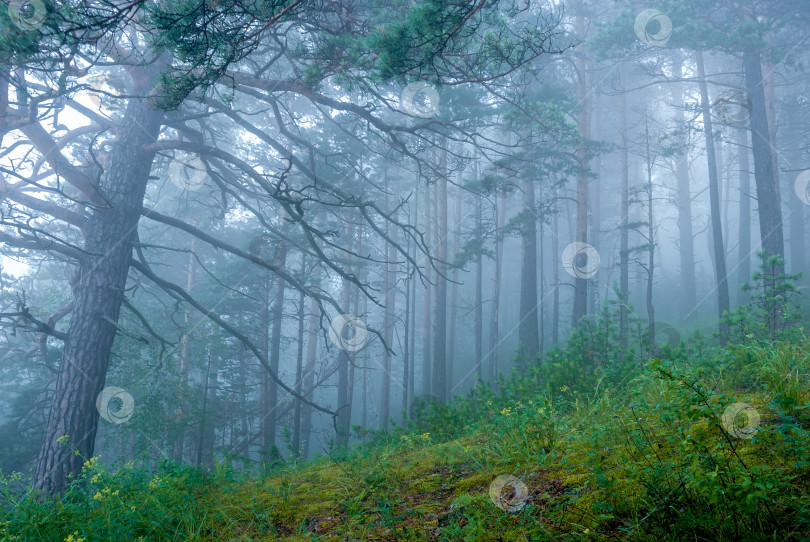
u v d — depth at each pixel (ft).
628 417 14.93
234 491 16.62
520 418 17.06
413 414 29.45
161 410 56.34
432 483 14.73
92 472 16.30
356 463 19.97
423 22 22.03
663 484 9.73
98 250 34.99
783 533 7.88
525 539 9.87
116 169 36.14
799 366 16.16
